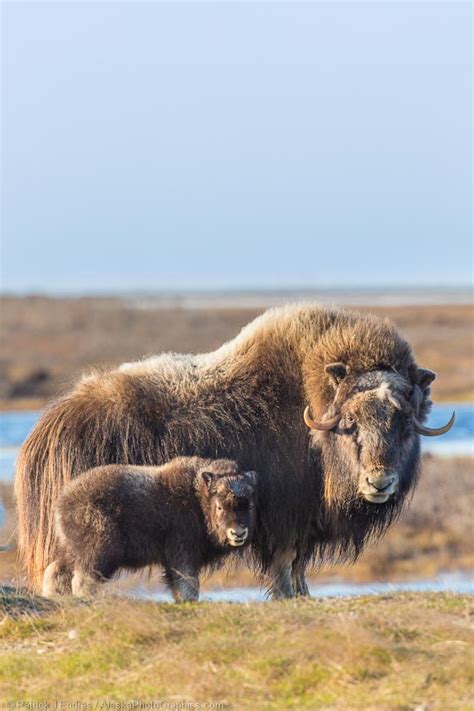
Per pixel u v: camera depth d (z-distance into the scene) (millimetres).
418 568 57969
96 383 30578
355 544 30391
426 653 21234
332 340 30062
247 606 24438
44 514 29406
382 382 29062
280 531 29922
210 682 20625
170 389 30188
